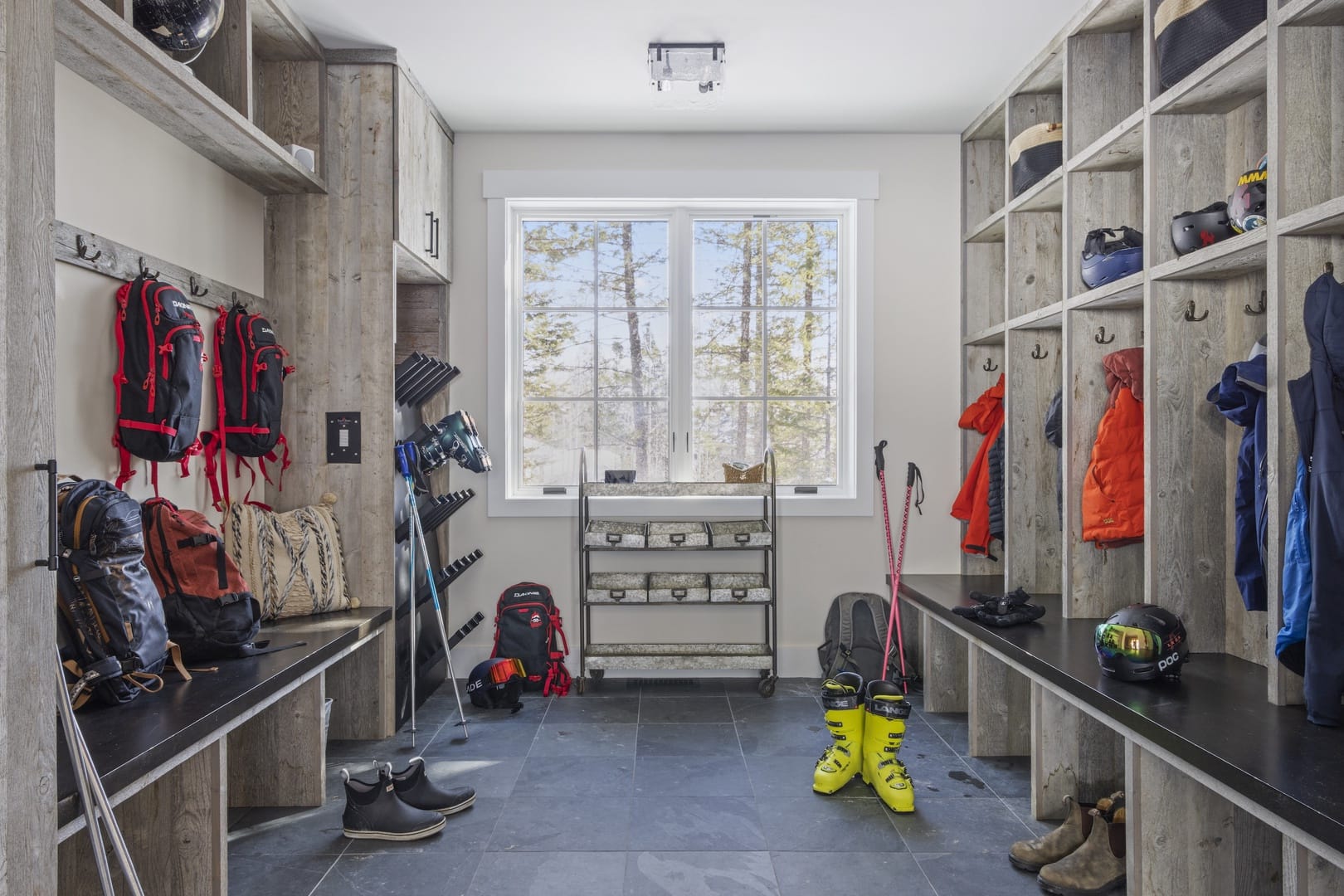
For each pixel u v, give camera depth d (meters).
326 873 2.25
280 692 2.22
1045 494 3.49
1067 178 3.03
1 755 1.24
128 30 1.96
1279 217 1.93
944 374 4.18
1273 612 1.97
